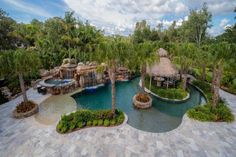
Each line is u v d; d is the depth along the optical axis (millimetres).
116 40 14352
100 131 13258
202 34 51750
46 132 13133
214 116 14953
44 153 10617
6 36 28188
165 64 26766
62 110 17688
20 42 35688
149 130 13859
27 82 25219
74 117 13938
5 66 14789
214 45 15922
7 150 10930
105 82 29219
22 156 10352
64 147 11227
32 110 16422
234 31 30906
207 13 47781
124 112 17781
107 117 14453
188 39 53438
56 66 38000
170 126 14688
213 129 13523
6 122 14781
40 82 25500
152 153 10586
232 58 14883
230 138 12211
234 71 16641
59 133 12945
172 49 29734
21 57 15180
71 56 41062
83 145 11445
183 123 14617
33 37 47656
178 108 19062
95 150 10898
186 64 22719
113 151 10789
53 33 42344
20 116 15617
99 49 13562
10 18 31328
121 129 13609
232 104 19109
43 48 39312
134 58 17891
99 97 22812
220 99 18625
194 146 11289
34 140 12039
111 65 13781
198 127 13875
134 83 30078
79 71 25406
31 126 14109
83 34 41938
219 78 15266
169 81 26562
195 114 15570
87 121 14094
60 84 23703
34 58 16469
